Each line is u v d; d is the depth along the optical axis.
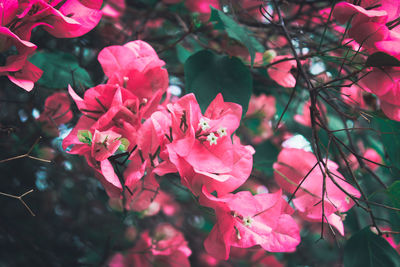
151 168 0.42
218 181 0.42
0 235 0.75
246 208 0.42
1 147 0.57
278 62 0.49
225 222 0.42
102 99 0.42
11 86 0.61
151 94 0.43
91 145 0.41
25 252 0.73
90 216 0.81
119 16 0.62
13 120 0.58
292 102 0.58
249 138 0.64
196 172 0.42
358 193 0.47
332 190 0.47
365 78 0.43
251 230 0.42
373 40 0.43
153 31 0.65
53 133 0.56
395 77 0.42
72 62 0.49
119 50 0.43
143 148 0.42
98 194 0.78
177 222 0.81
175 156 0.41
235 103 0.44
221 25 0.51
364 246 0.46
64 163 0.66
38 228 0.79
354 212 0.57
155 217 0.76
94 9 0.43
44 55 0.48
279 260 0.76
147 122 0.42
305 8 0.60
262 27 0.57
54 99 0.55
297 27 0.54
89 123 0.42
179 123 0.42
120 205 0.55
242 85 0.46
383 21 0.43
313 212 0.47
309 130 0.56
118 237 0.67
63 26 0.43
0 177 0.71
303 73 0.45
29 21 0.42
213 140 0.41
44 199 0.78
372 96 0.53
